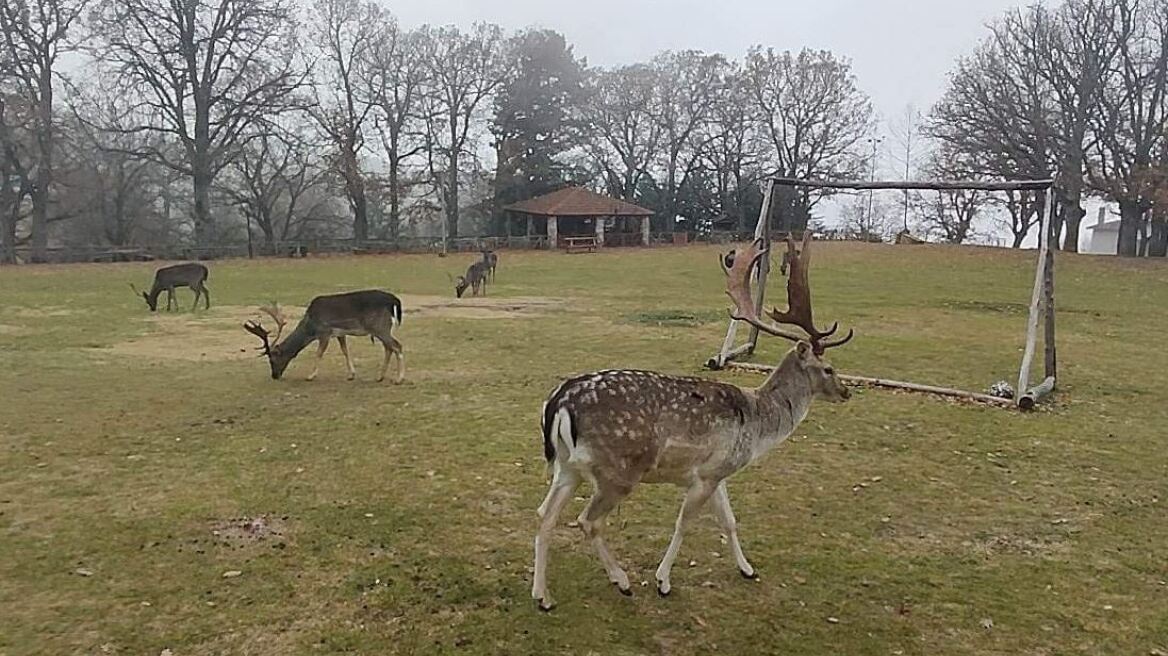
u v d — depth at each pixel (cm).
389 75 4819
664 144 5788
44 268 3206
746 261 638
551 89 5416
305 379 1157
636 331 1645
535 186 5456
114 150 3847
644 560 567
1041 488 739
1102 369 1329
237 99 4106
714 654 452
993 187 1115
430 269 3334
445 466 771
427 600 507
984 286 2667
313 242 4384
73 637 464
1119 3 3734
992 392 1096
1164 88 3681
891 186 1180
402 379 1148
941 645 467
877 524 647
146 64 3900
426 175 5072
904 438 884
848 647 462
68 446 827
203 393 1064
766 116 5691
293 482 724
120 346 1427
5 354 1341
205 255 3928
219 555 572
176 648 454
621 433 475
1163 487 748
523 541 599
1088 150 3834
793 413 544
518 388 1105
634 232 5269
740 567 543
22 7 3684
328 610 495
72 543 591
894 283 2745
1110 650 467
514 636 465
